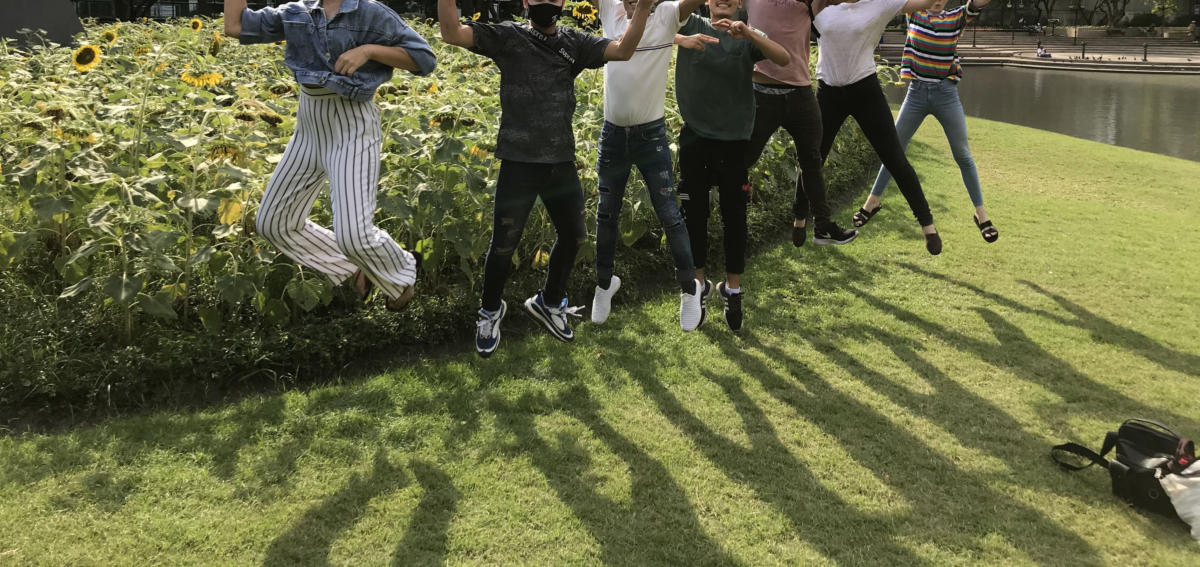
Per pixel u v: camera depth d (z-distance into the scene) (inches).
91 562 89.7
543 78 118.6
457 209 175.9
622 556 95.1
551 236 180.9
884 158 188.9
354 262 115.3
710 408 131.6
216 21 367.9
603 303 149.6
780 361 150.6
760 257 213.5
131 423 118.2
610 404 131.6
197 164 149.5
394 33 107.7
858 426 127.4
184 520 97.7
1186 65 1267.2
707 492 108.3
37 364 125.6
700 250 158.6
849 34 177.9
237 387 133.7
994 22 2282.2
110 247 143.7
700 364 148.2
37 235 150.3
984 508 106.9
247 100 155.6
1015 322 172.7
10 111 157.9
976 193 217.8
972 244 229.9
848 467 115.6
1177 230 251.8
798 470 114.3
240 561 91.4
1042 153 400.5
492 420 124.7
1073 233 244.5
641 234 192.9
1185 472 104.4
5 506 98.0
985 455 119.9
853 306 180.4
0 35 357.1
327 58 106.3
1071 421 130.4
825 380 143.4
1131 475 106.5
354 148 110.2
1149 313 179.6
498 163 172.4
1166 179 340.5
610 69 134.0
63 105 153.1
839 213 260.5
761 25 162.1
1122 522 104.3
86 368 128.1
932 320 173.2
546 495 106.3
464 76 253.1
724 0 140.7
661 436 122.1
